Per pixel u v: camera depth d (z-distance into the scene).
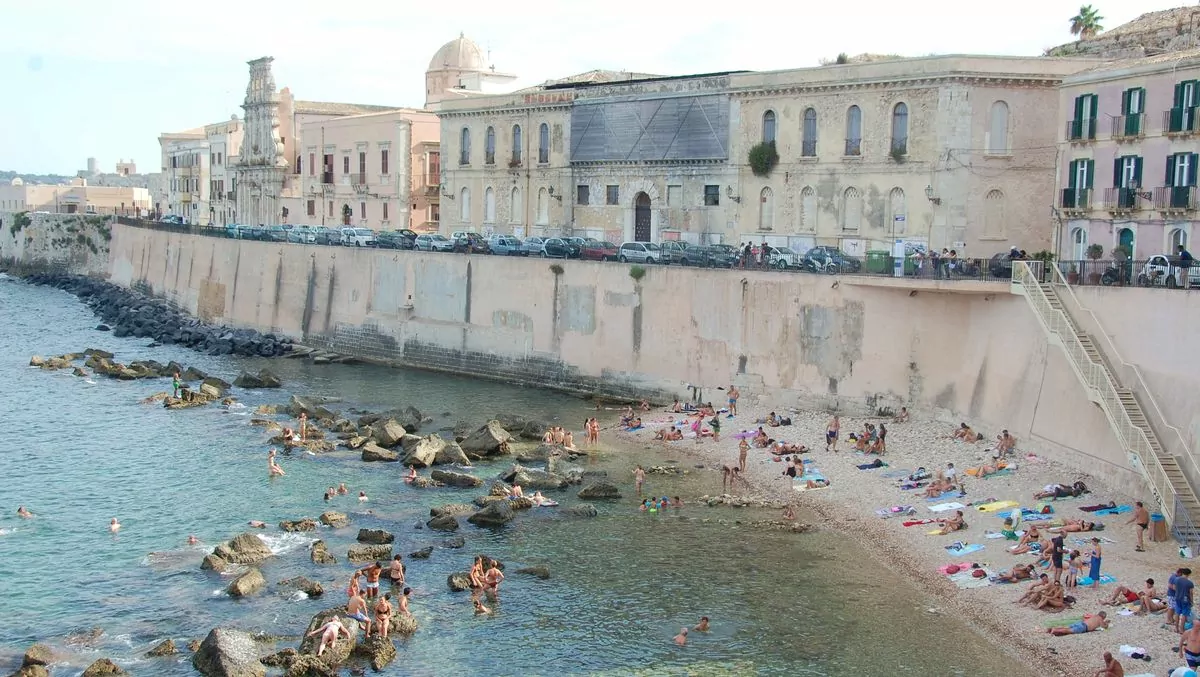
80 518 50.88
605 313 76.56
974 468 51.94
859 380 63.69
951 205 68.38
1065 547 42.03
